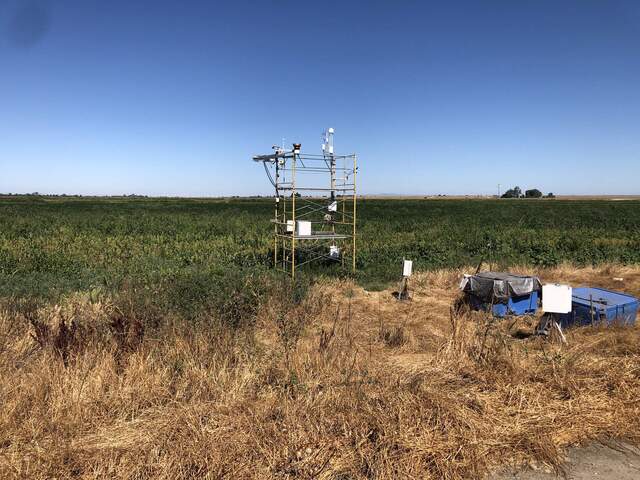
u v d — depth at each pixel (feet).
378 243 56.03
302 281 30.83
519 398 13.61
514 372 15.02
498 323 22.94
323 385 14.24
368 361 16.96
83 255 44.91
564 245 57.62
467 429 12.09
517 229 82.94
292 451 10.89
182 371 14.57
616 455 11.54
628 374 15.03
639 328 22.25
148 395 13.19
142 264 39.37
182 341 16.51
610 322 21.83
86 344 16.02
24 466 10.21
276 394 13.66
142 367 14.34
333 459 10.84
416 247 52.70
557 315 21.61
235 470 10.31
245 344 17.47
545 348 18.39
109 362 14.61
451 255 48.44
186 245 53.47
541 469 10.98
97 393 13.00
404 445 11.22
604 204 223.71
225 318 20.66
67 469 10.20
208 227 82.07
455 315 22.61
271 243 55.11
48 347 15.78
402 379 14.89
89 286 28.84
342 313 26.48
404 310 27.63
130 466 10.34
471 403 13.30
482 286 25.80
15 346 17.06
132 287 25.72
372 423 12.04
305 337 20.94
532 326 23.45
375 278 37.35
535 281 25.64
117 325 17.21
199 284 24.43
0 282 29.53
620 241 60.85
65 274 36.29
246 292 23.90
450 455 11.04
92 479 9.95
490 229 83.05
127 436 11.46
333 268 40.73
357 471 10.55
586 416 12.77
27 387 12.84
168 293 22.57
